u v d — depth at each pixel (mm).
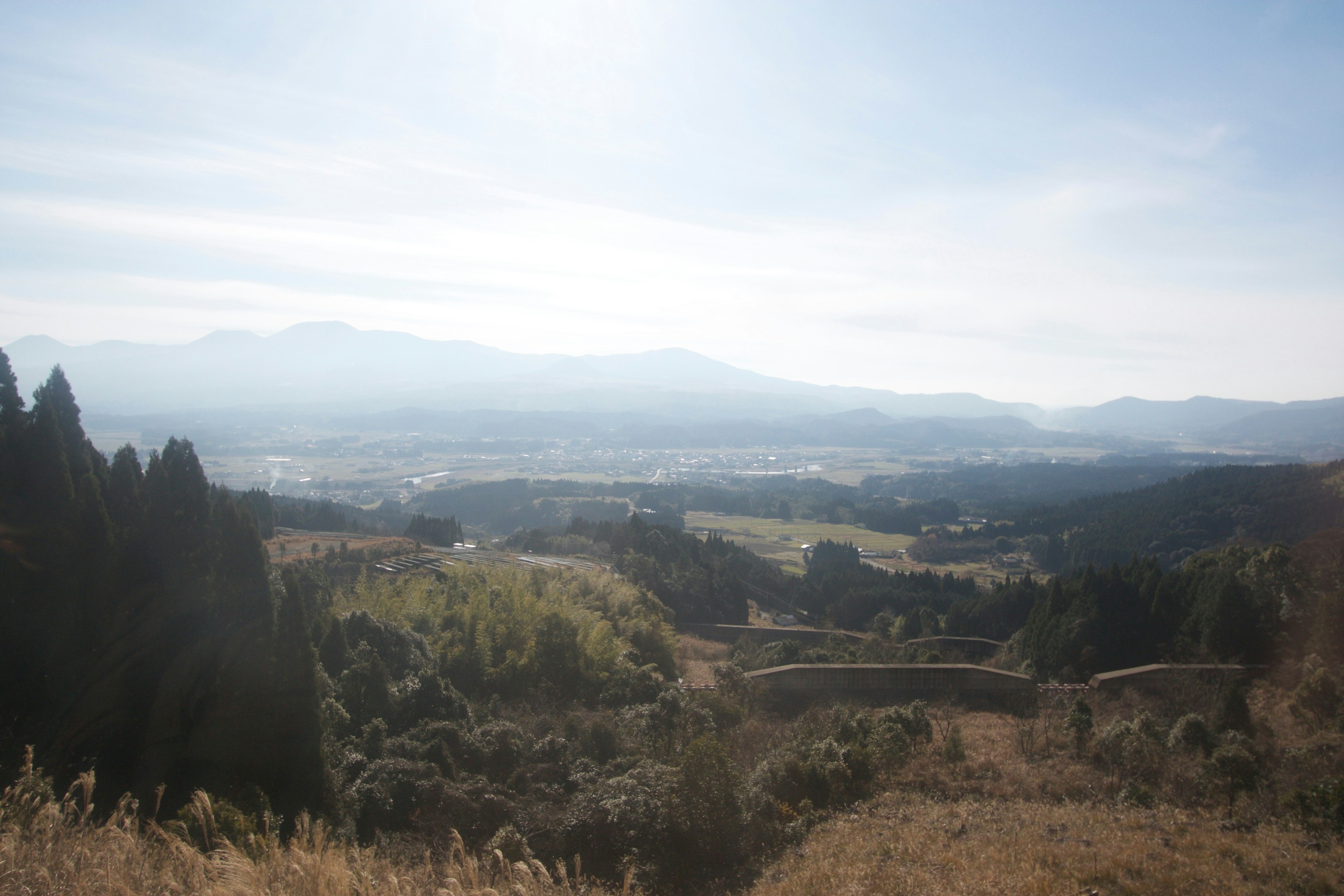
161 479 18141
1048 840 14820
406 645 26078
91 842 8930
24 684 15086
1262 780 17953
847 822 17844
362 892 9547
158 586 17312
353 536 66438
